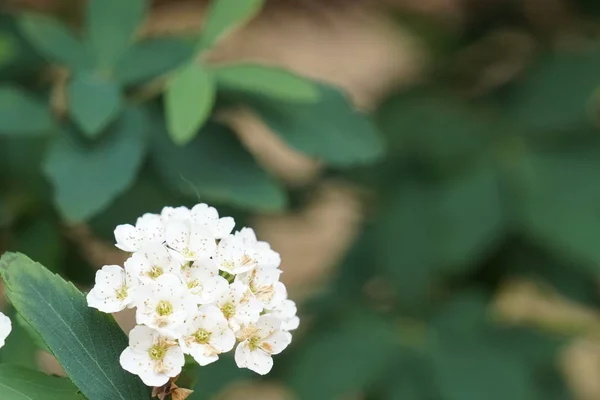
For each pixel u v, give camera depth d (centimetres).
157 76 46
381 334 61
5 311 46
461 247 58
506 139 62
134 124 45
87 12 48
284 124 47
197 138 46
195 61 45
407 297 61
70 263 50
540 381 61
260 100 47
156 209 48
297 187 63
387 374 59
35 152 49
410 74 70
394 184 62
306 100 45
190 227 37
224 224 38
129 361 36
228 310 37
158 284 36
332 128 47
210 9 46
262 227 60
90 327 37
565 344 61
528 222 58
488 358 59
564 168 60
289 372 60
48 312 36
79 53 47
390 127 63
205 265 37
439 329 61
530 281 63
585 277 62
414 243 59
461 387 58
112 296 36
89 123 44
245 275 37
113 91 45
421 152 61
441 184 60
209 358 36
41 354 46
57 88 50
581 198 58
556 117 62
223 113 48
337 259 68
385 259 60
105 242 48
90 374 36
